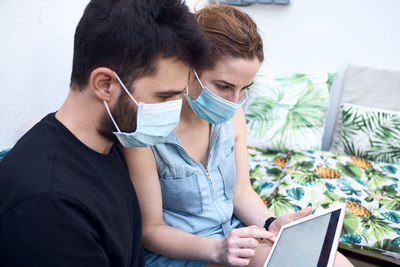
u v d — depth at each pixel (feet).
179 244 3.14
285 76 6.90
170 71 2.13
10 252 1.83
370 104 6.82
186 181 3.31
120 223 2.44
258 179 5.77
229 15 2.99
